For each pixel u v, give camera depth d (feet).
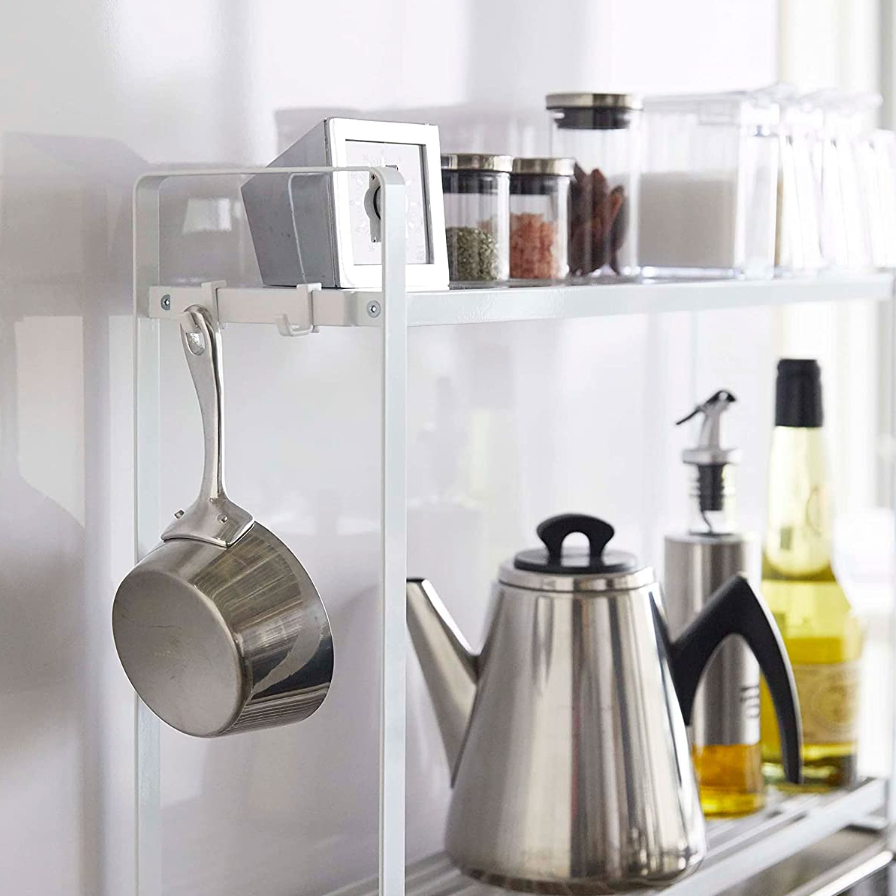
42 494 2.81
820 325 5.96
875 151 4.26
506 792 3.22
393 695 2.52
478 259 3.14
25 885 2.83
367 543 3.54
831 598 4.19
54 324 2.80
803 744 4.17
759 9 4.91
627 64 4.25
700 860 3.35
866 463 6.75
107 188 2.88
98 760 2.95
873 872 4.07
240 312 2.65
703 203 3.65
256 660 2.61
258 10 3.15
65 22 2.77
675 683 3.43
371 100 3.43
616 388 4.34
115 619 2.73
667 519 4.60
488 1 3.74
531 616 3.25
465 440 3.82
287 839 3.39
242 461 3.22
